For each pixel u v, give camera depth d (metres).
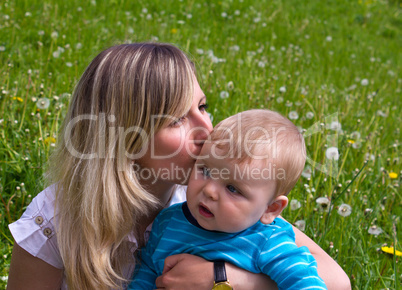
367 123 3.97
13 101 2.90
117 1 5.86
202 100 1.69
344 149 3.00
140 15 5.59
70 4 5.32
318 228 2.30
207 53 4.54
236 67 4.55
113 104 1.58
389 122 4.18
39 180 2.32
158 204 1.81
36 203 1.66
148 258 1.76
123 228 1.63
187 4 6.46
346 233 2.31
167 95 1.56
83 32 4.65
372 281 2.12
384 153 3.40
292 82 4.43
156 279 1.65
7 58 3.73
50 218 1.64
